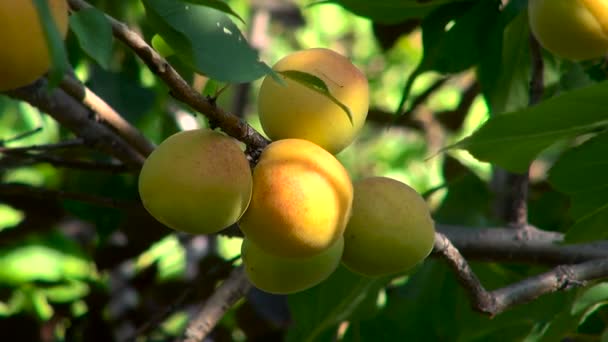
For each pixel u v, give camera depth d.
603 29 1.02
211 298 1.13
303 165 0.87
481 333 1.20
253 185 0.87
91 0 1.20
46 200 1.26
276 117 0.90
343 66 0.91
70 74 1.03
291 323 1.24
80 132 1.13
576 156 1.01
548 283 1.03
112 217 1.25
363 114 0.91
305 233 0.87
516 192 1.15
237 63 0.84
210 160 0.85
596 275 1.04
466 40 1.13
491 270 1.23
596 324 1.16
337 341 1.24
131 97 1.17
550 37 1.03
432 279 1.23
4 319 1.27
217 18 0.85
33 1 0.76
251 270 0.91
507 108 1.16
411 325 1.22
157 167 0.85
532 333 1.10
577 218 1.04
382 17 1.16
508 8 1.12
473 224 1.25
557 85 1.18
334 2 1.16
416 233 0.91
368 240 0.90
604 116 0.98
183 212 0.85
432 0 1.12
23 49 0.78
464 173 1.27
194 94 0.85
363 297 1.16
